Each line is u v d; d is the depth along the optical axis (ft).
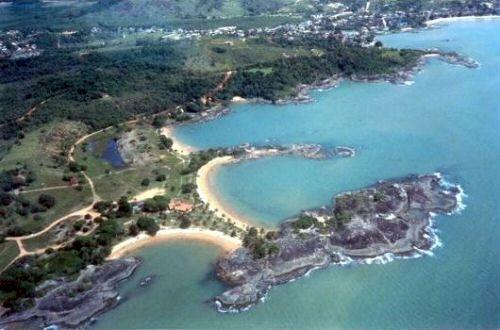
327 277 633.20
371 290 610.65
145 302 618.44
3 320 597.93
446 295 596.70
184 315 597.11
